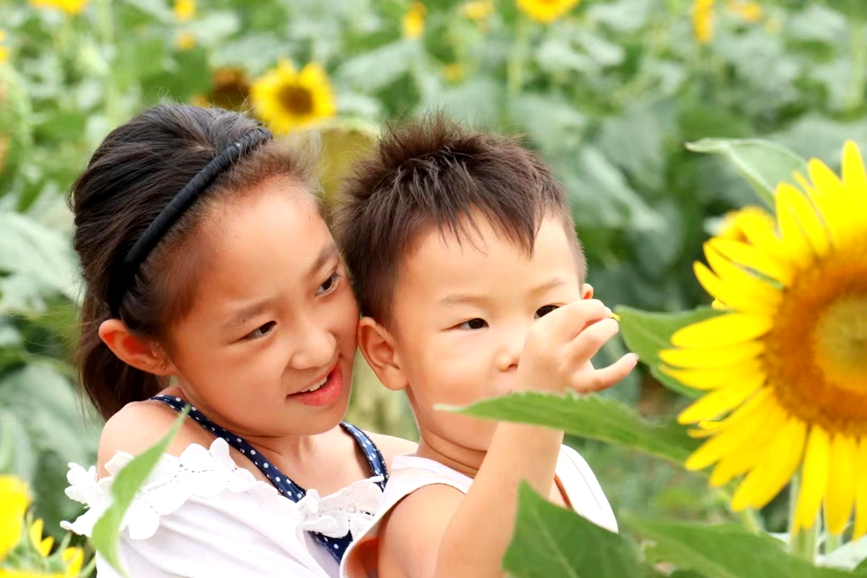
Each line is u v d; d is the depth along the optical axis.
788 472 1.21
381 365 2.23
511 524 1.68
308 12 8.85
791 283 1.22
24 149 4.87
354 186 2.31
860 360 1.20
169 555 2.18
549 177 2.25
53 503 3.88
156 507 2.16
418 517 2.04
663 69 8.40
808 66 8.68
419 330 2.10
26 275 4.05
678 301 7.03
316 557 2.34
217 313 2.18
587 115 7.58
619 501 5.29
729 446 1.21
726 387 1.21
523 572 1.25
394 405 4.11
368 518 2.36
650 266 6.97
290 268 2.16
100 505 2.15
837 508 1.21
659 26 8.51
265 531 2.21
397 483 2.11
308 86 6.13
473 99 6.77
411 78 7.88
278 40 8.67
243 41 8.66
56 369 4.14
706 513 5.04
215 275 2.16
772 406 1.22
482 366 2.03
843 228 1.21
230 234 2.16
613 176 6.51
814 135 7.13
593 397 1.20
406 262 2.11
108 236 2.29
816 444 1.21
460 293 2.04
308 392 2.23
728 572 1.24
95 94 6.32
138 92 6.44
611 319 1.69
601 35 9.20
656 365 1.28
